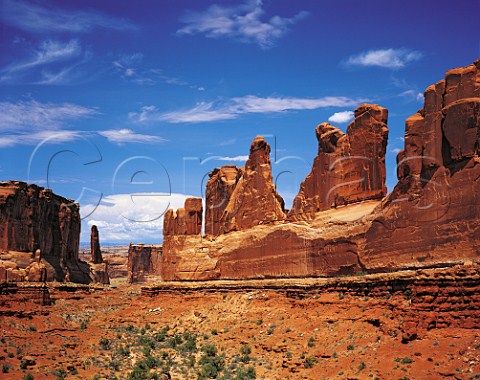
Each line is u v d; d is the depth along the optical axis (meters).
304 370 43.75
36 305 66.31
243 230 71.94
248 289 65.75
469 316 39.34
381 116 58.19
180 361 53.09
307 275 60.81
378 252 52.16
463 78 45.53
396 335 42.56
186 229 78.25
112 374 49.25
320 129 66.50
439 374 36.47
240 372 46.47
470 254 43.41
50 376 46.34
